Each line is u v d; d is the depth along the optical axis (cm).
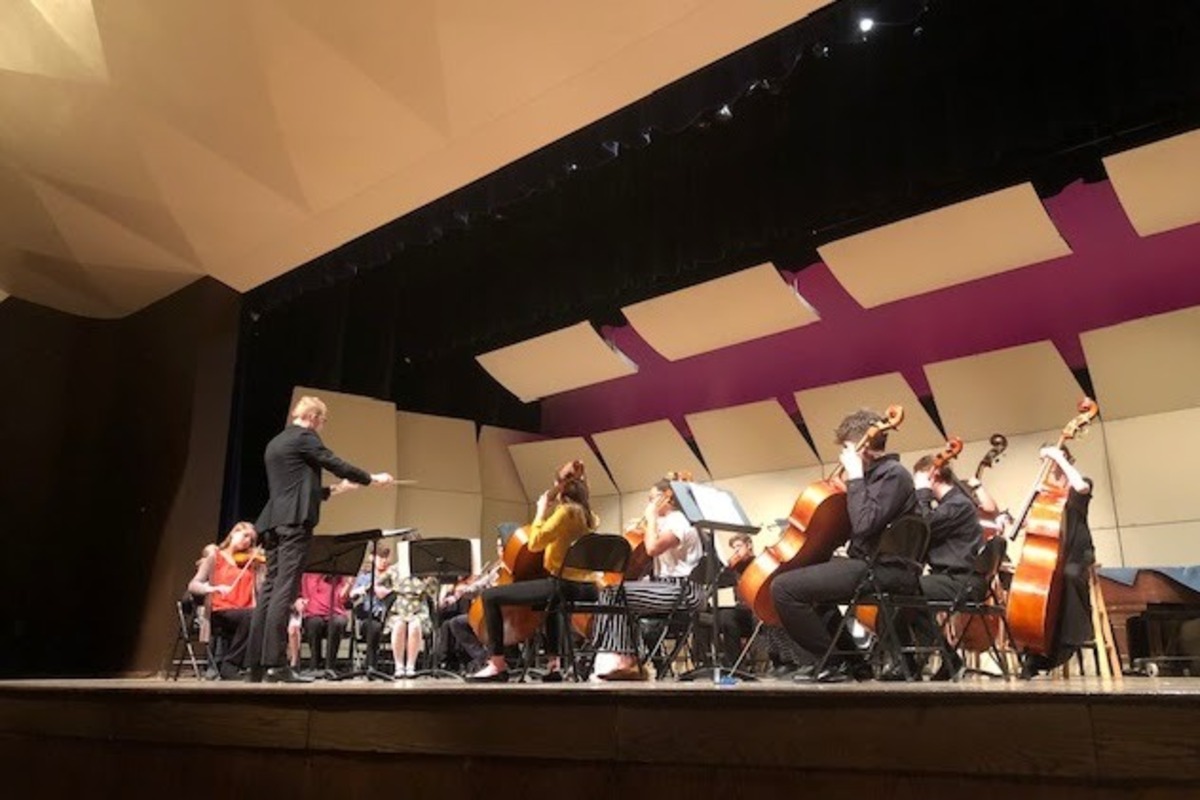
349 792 320
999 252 750
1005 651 564
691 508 427
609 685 298
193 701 367
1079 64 630
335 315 1021
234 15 577
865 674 395
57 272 880
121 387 929
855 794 235
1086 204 801
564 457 1107
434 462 1078
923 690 231
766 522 950
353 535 532
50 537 920
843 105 739
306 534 464
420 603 730
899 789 230
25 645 892
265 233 787
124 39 599
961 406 841
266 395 1037
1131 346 751
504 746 288
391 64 607
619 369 996
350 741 321
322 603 720
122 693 390
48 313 954
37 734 421
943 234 754
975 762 221
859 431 392
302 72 617
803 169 763
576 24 568
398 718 312
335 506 973
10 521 914
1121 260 786
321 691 329
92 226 802
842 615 402
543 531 443
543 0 552
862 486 374
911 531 372
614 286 872
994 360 814
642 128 673
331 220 764
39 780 415
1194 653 576
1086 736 210
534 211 910
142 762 380
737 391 1016
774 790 246
